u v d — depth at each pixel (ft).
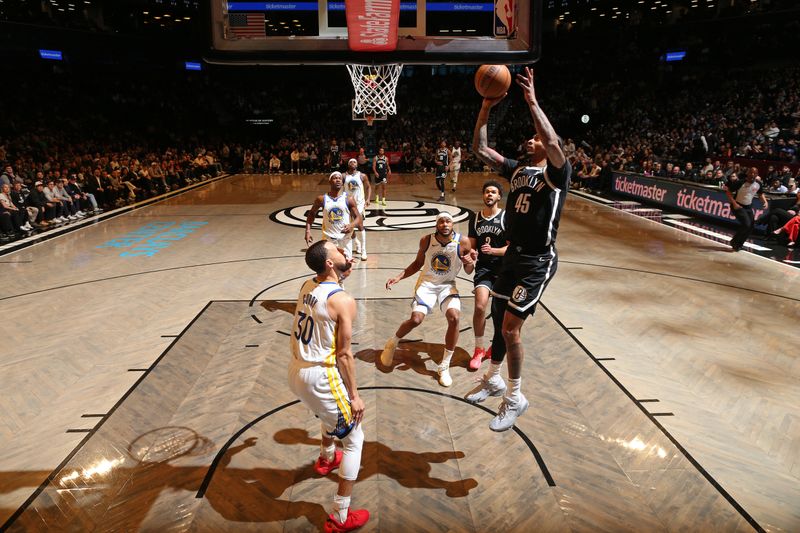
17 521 10.59
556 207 10.76
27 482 11.76
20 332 20.35
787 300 24.39
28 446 13.09
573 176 68.80
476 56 18.01
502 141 99.66
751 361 18.10
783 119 71.05
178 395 15.58
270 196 58.08
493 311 13.25
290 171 87.35
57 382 16.37
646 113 93.71
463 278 27.68
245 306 23.16
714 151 68.08
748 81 88.84
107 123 84.94
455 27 17.70
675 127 83.82
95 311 22.59
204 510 10.91
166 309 22.80
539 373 17.03
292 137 100.53
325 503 11.19
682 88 98.32
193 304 23.41
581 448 13.10
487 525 10.54
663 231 39.83
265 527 10.47
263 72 111.96
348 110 107.96
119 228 40.52
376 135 99.86
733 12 99.45
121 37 92.58
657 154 72.38
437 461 12.58
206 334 20.08
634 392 15.92
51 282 26.78
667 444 13.33
